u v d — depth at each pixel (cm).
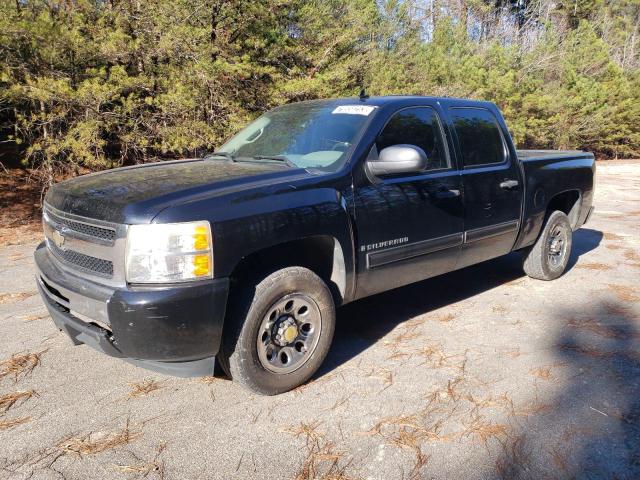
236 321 303
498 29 3200
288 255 347
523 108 2252
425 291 538
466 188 436
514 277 588
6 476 248
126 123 913
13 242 760
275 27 1110
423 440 279
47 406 310
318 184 338
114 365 364
